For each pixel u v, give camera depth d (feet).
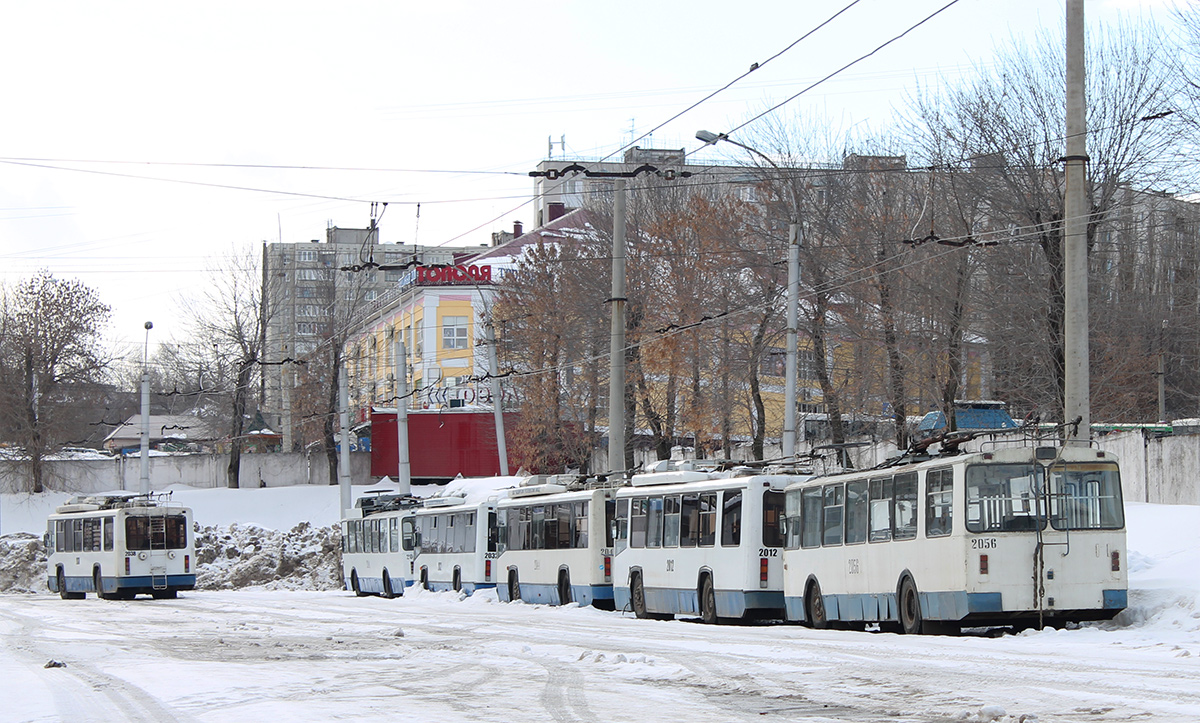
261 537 215.51
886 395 141.18
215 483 254.06
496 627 84.94
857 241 141.59
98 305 256.11
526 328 189.16
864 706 39.58
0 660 65.92
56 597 167.73
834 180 148.66
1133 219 156.66
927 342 134.62
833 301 146.92
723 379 160.15
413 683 50.55
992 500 63.67
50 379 245.24
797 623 87.20
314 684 50.52
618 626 84.48
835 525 77.71
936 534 65.62
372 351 320.09
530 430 188.44
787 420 98.07
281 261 309.22
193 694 47.70
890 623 74.49
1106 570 63.62
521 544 121.80
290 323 299.17
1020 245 129.59
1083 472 64.64
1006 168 124.47
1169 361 173.58
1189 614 60.44
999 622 64.49
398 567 155.84
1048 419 132.98
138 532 145.07
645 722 37.60
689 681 48.42
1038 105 123.95
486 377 173.88
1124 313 156.97
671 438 172.86
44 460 242.78
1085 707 36.60
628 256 173.06
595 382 182.39
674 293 163.12
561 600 113.50
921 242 108.37
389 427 239.30
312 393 257.34
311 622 94.68
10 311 245.86
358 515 173.68
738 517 86.58
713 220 159.84
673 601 94.68
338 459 250.37
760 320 157.38
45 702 46.34
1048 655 51.78
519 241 280.51
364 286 288.71
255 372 260.01
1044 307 129.39
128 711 43.11
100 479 247.50
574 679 50.52
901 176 141.59
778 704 40.88
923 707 38.63
